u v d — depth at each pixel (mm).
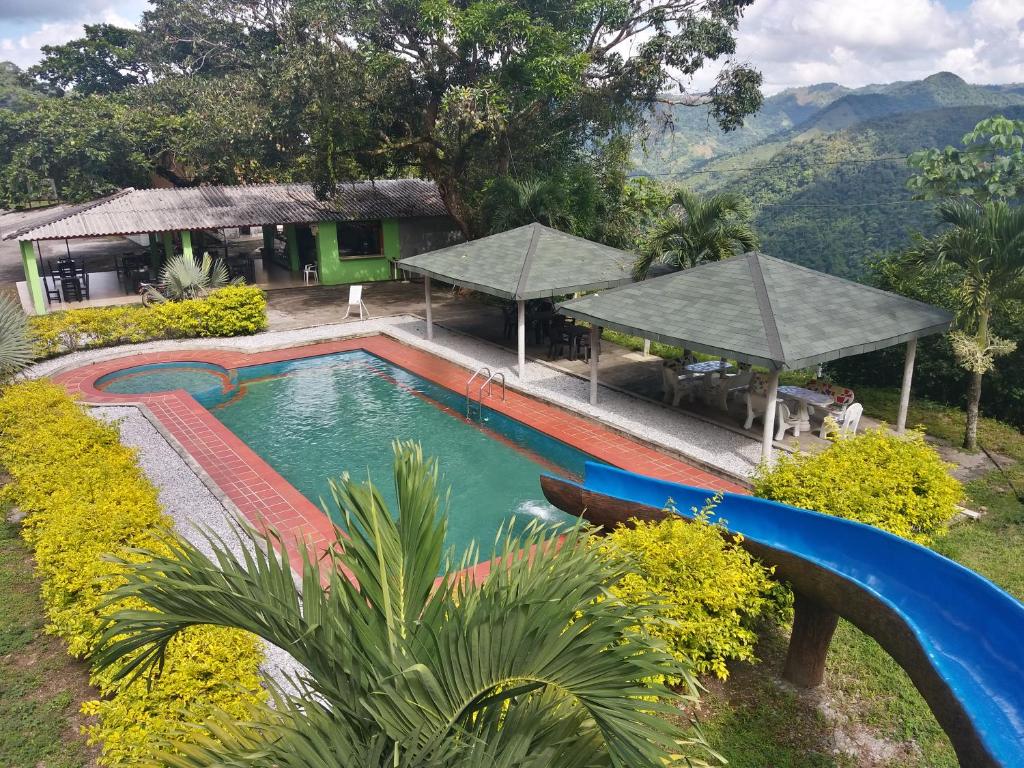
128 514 7680
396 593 3820
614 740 3068
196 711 4859
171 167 39938
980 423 13844
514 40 21469
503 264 17078
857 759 6090
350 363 19141
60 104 36031
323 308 24656
